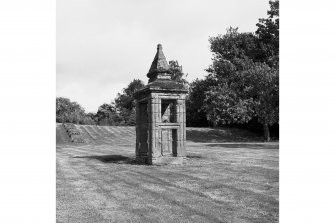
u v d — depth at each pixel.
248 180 11.30
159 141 16.45
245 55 48.12
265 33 50.06
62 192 9.94
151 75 18.06
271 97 39.34
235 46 48.56
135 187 10.59
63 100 85.44
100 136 44.09
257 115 45.38
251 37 50.59
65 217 7.47
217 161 16.88
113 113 78.69
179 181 11.45
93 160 18.70
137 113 18.47
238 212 7.66
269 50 48.09
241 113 41.09
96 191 10.06
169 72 17.62
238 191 9.68
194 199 8.89
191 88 57.59
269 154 20.80
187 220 7.17
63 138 41.28
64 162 17.69
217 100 43.53
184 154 16.75
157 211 7.86
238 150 24.86
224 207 8.08
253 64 42.38
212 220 7.14
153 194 9.56
